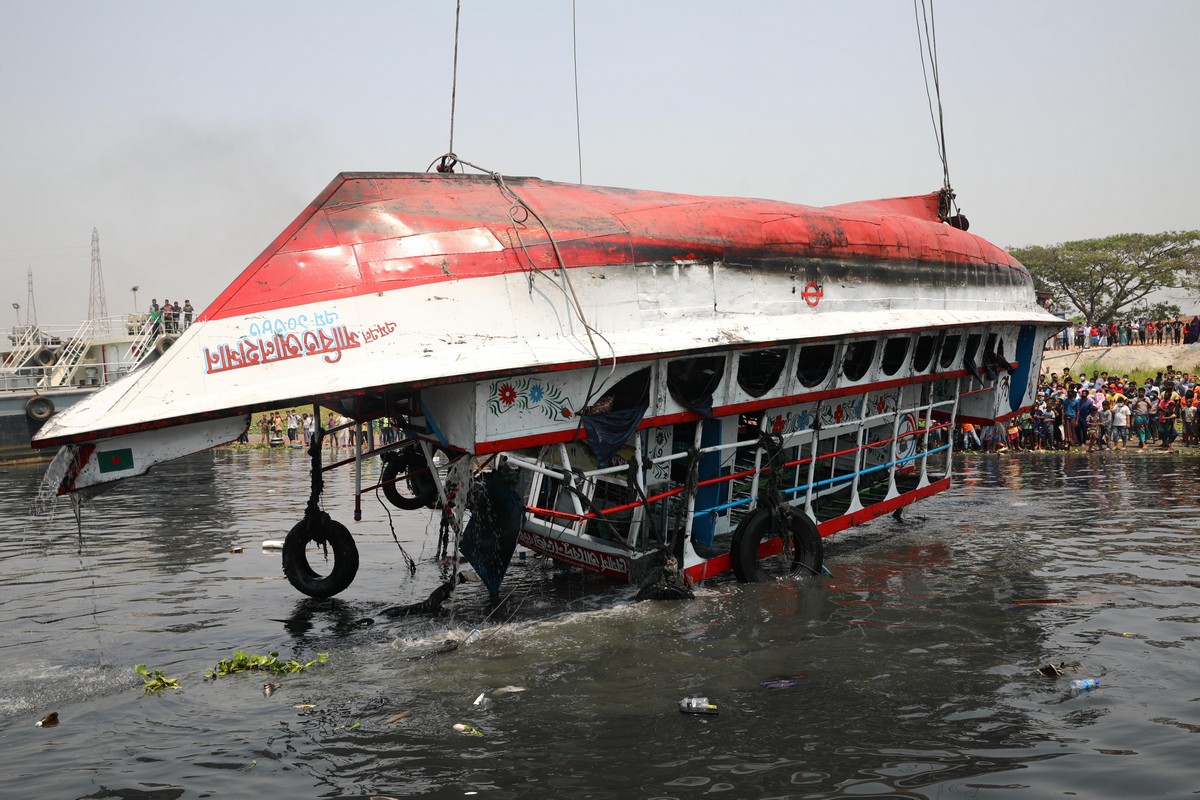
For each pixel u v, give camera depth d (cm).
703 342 898
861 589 948
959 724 574
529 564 1133
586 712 608
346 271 806
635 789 490
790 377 1002
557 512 882
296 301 786
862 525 1352
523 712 611
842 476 1135
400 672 708
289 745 567
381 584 1045
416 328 802
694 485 950
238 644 805
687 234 945
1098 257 5084
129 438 727
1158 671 666
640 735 566
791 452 1189
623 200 977
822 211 1099
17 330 3556
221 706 643
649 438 954
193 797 496
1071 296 5272
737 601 907
